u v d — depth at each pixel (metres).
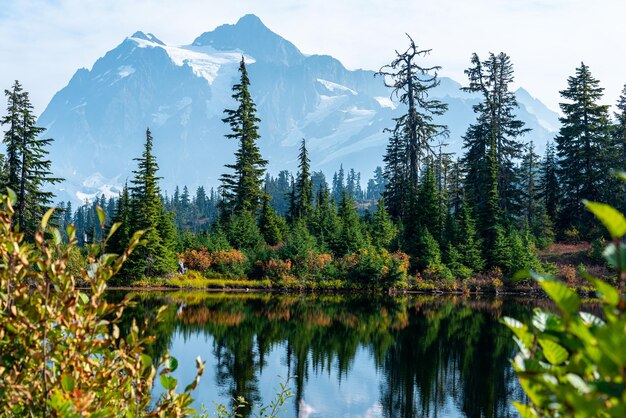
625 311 1.16
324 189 68.19
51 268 2.34
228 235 51.78
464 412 13.66
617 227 1.17
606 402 1.29
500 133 59.88
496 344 21.91
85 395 2.21
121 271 42.19
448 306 34.06
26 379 2.38
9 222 2.33
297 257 46.00
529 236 48.44
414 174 59.47
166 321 25.03
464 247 46.16
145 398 2.62
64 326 2.34
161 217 47.03
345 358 19.17
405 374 17.27
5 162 36.00
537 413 1.56
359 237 48.69
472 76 62.72
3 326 2.29
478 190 58.03
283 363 18.05
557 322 1.54
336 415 13.03
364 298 39.00
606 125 52.59
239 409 12.91
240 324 25.23
